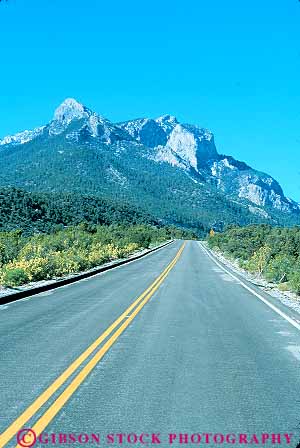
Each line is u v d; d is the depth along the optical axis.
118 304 16.56
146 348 9.64
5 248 34.75
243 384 7.23
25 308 15.41
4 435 5.25
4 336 10.77
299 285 21.45
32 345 9.84
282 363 8.59
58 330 11.54
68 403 6.27
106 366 8.20
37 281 23.95
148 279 27.44
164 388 6.96
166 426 5.53
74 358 8.73
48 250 37.03
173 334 11.19
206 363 8.48
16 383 7.15
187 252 69.81
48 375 7.59
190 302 17.45
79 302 17.08
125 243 69.62
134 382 7.25
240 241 57.34
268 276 28.95
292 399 6.56
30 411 5.97
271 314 14.92
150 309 15.39
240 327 12.36
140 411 5.99
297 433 5.41
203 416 5.86
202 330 11.80
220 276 30.77
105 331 11.44
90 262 35.94
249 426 5.58
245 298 19.28
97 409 6.05
